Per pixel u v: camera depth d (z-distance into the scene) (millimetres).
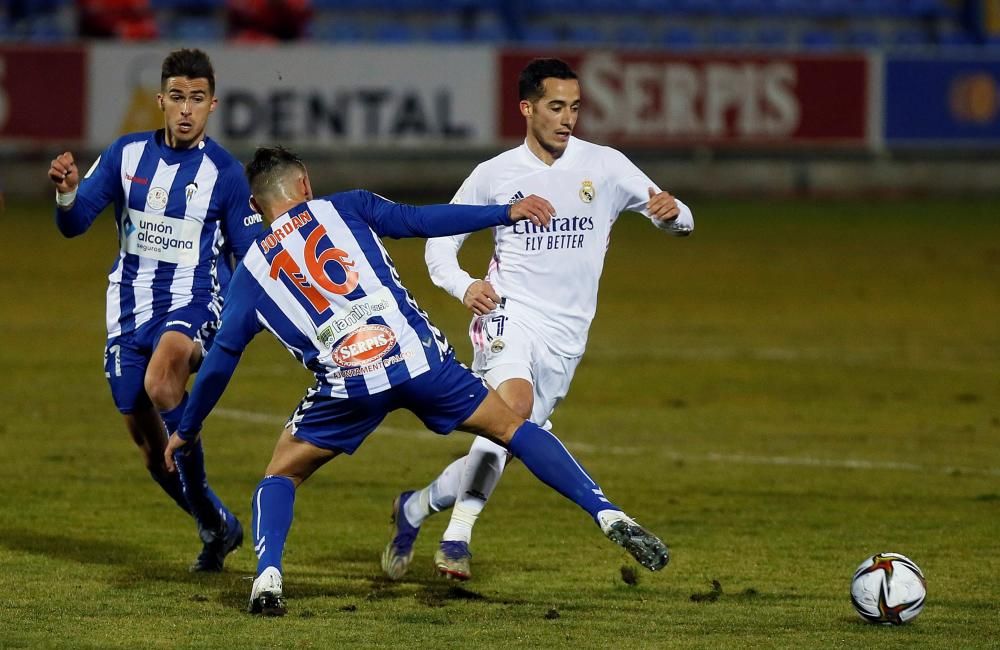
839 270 67188
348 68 87938
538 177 22656
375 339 19359
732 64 91812
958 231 80938
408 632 19000
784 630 19297
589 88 90188
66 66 85250
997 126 95750
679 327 52594
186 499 23172
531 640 18688
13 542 24281
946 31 110188
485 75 89312
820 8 109750
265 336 50938
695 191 95000
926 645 18531
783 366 45094
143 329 23047
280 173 19922
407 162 90562
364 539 25125
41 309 54375
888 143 94562
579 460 32188
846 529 25875
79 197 22797
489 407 19906
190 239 23062
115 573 22266
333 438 19844
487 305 21531
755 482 29938
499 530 25859
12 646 18141
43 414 36531
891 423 36656
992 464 31875
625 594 21359
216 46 86312
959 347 48844
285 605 20406
